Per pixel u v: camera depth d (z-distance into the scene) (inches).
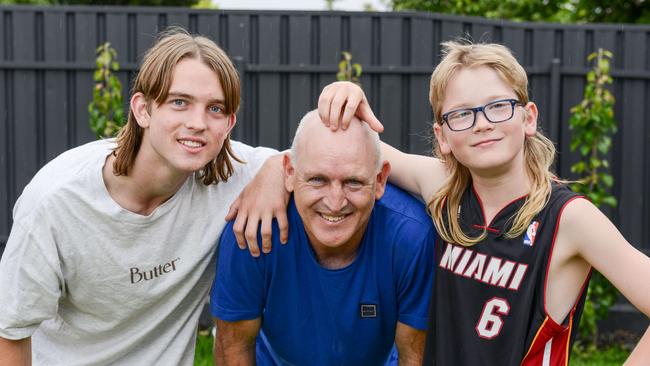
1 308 103.4
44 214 100.8
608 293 208.4
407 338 109.1
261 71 219.5
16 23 219.8
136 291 107.4
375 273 104.7
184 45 97.9
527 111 99.8
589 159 223.5
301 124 99.2
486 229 99.0
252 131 222.2
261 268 105.5
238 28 220.5
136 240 104.7
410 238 103.3
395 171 112.7
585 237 92.1
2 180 222.4
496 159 95.8
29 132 221.6
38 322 106.6
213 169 107.3
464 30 221.6
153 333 114.6
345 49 219.9
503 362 96.2
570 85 223.0
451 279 100.8
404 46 220.7
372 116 95.6
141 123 99.1
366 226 104.0
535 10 406.6
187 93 96.0
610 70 220.8
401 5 422.9
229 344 112.9
